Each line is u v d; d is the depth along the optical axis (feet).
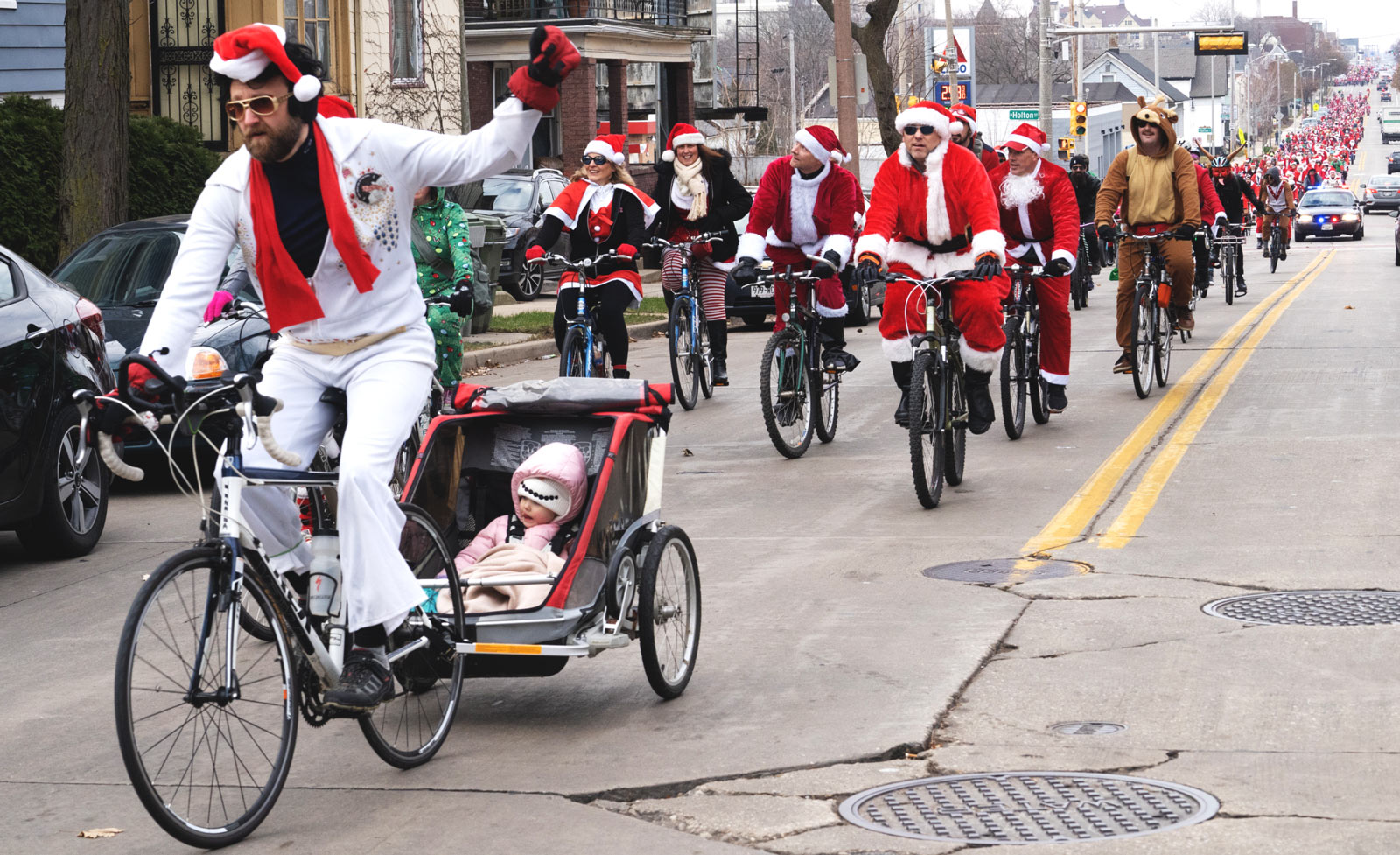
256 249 16.38
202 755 15.53
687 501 33.83
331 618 16.87
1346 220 182.91
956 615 23.72
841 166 38.83
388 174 16.44
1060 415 44.45
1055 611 23.76
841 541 29.37
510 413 21.07
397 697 17.93
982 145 45.11
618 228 41.37
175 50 77.20
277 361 17.04
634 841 15.57
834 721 19.04
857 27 116.26
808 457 39.19
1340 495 31.55
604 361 41.78
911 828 15.66
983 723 18.85
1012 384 40.37
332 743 18.86
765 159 167.84
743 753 18.02
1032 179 39.65
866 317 74.95
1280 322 70.59
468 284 28.89
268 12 77.71
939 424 32.55
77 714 20.29
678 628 20.63
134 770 14.78
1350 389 47.11
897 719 18.99
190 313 16.14
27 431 28.40
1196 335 65.31
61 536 29.50
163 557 29.91
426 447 20.31
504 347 64.03
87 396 14.84
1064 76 402.11
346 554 16.30
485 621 18.74
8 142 55.88
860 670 21.12
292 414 16.84
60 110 59.11
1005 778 16.97
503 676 19.45
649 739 18.71
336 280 16.55
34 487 28.68
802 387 39.09
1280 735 17.98
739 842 15.47
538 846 15.48
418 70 93.09
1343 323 69.26
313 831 16.07
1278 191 117.70
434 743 18.28
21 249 56.70
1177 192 47.01
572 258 41.83
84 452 29.89
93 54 51.49
